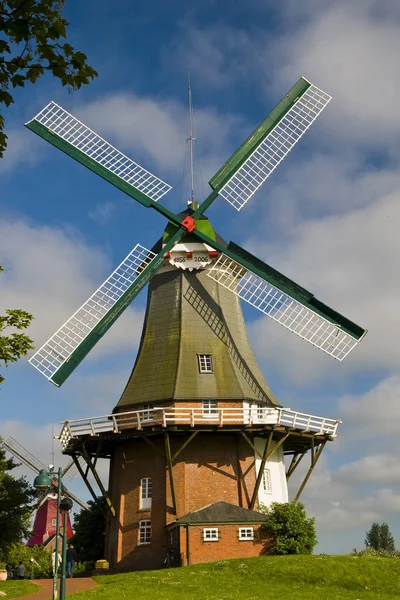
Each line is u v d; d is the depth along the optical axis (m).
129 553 37.41
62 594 20.22
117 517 38.59
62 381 36.62
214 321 41.44
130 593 25.02
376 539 99.31
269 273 40.84
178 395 38.41
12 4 10.79
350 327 39.66
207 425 36.78
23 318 19.86
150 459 38.72
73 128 39.25
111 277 39.41
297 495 38.28
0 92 11.34
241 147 42.16
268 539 34.91
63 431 38.88
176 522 34.50
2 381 18.66
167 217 40.84
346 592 26.41
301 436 38.91
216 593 25.30
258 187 42.22
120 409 39.97
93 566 43.09
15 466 40.84
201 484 37.59
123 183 39.50
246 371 40.88
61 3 10.95
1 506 38.88
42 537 78.69
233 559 31.64
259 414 37.62
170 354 40.34
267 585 27.16
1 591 27.39
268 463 39.84
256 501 37.44
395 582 27.88
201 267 42.12
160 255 40.62
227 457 38.31
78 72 11.49
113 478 40.47
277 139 43.03
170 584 27.02
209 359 40.16
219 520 34.81
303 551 34.38
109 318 38.50
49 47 11.10
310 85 44.03
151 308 42.75
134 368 41.38
